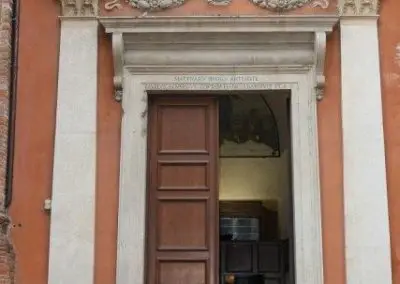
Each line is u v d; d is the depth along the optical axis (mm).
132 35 9695
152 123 10031
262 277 12414
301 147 9578
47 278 9211
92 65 9781
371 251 9180
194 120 10078
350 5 9852
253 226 13539
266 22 9578
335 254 9258
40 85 9773
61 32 9875
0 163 9219
